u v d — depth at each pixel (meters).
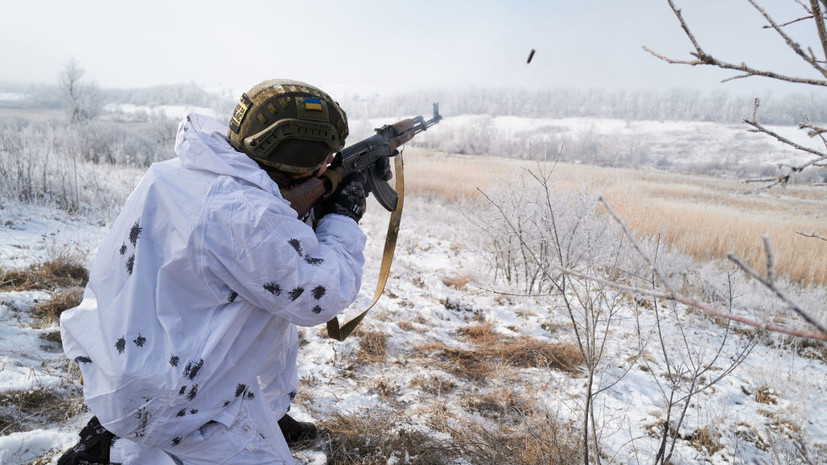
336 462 2.58
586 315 2.53
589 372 2.49
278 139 1.57
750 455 3.17
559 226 5.27
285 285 1.50
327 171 1.82
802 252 10.38
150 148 19.03
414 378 3.65
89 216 7.26
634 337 4.85
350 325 2.18
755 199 24.70
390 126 2.25
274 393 2.11
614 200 9.57
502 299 5.89
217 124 1.69
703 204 21.67
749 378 4.40
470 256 8.02
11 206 6.70
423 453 2.70
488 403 3.41
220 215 1.44
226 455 1.59
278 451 1.72
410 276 6.54
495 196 6.55
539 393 3.60
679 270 7.02
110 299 1.51
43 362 3.09
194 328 1.51
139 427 1.50
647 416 3.54
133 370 1.45
